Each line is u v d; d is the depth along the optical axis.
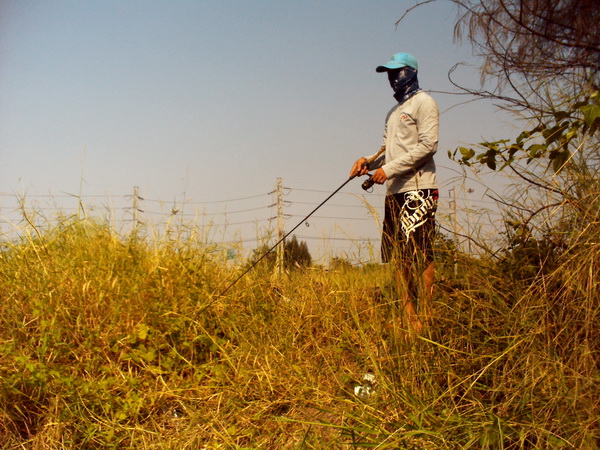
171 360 3.95
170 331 4.11
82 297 4.24
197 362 4.15
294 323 4.39
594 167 3.39
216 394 3.69
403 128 4.48
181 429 3.52
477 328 3.47
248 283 4.89
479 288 3.63
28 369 3.53
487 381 3.24
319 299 4.59
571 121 3.30
